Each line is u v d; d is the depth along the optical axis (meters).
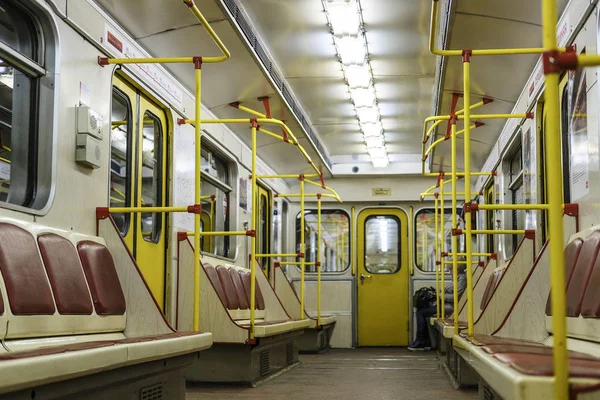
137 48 5.34
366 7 5.81
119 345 3.12
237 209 8.33
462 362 5.89
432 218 12.02
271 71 6.73
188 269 6.02
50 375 2.49
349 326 11.80
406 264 11.98
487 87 6.50
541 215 5.83
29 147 3.97
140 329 4.37
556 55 1.85
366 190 11.92
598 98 3.82
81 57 4.38
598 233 3.56
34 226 3.68
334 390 5.76
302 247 9.10
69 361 2.62
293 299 10.07
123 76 5.16
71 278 3.80
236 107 7.38
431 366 8.09
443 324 6.89
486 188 9.88
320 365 8.20
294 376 6.92
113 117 5.12
